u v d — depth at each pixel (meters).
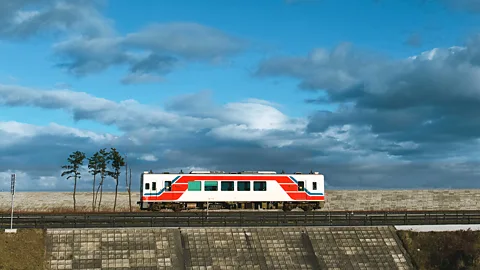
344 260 43.22
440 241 46.12
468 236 46.72
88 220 43.09
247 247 42.53
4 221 43.44
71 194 67.44
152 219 43.78
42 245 39.16
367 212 56.19
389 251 44.78
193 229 42.91
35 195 65.69
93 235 40.66
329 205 70.06
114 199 69.44
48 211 65.50
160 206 63.97
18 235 39.31
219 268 40.47
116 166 72.81
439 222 49.00
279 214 52.25
